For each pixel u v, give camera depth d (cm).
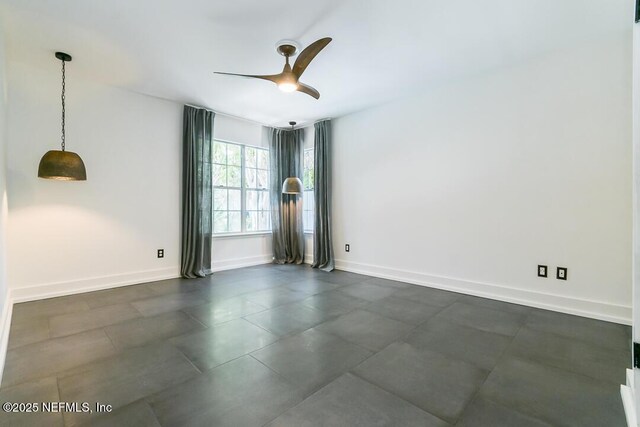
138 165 407
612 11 237
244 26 256
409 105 414
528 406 161
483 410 158
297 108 462
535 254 317
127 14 240
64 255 352
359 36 271
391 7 231
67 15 241
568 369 197
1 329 218
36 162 331
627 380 172
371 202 463
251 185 548
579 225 292
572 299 296
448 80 366
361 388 177
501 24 254
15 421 147
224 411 156
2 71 246
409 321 279
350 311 306
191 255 447
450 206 379
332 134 516
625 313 271
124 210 396
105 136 378
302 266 534
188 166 444
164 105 429
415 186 412
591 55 284
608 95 277
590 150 286
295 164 570
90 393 170
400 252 430
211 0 224
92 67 329
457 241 374
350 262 493
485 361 207
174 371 193
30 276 331
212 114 468
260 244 558
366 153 468
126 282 399
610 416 153
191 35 269
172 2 226
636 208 139
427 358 212
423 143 402
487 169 348
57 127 342
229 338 242
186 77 354
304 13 239
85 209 366
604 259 281
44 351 218
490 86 343
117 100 387
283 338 243
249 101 432
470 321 279
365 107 458
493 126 342
